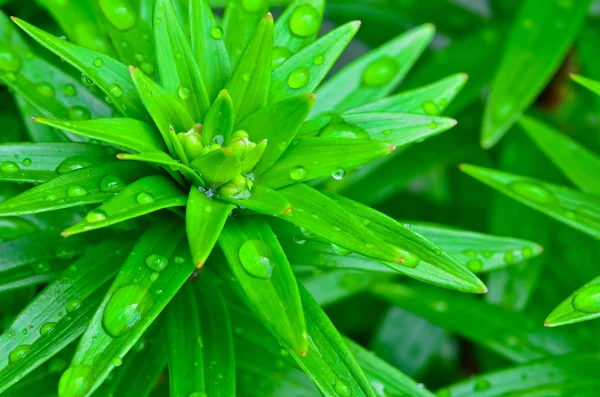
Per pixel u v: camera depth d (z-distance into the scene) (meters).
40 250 0.58
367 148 0.54
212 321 0.57
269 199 0.53
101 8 0.59
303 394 0.62
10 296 0.62
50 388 0.59
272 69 0.58
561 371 0.64
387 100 0.59
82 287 0.56
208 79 0.57
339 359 0.55
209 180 0.54
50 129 0.62
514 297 0.72
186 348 0.56
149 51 0.59
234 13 0.61
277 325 0.51
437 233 0.60
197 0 0.56
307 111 0.54
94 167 0.55
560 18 0.70
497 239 0.60
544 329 0.69
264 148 0.54
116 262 0.56
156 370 0.58
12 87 0.59
